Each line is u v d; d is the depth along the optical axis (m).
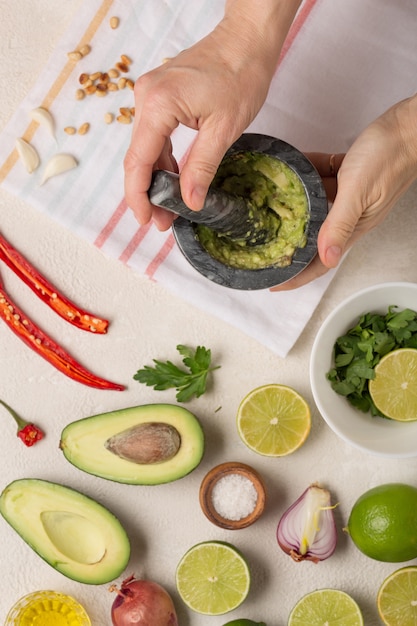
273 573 0.83
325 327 0.77
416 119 0.70
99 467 0.81
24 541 0.82
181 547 0.84
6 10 0.83
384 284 0.77
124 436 0.80
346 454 0.83
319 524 0.81
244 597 0.81
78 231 0.82
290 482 0.83
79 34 0.82
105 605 0.84
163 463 0.81
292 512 0.81
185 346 0.83
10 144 0.83
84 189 0.83
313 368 0.77
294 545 0.81
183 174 0.65
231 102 0.66
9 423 0.84
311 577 0.83
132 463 0.81
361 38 0.81
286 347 0.81
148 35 0.82
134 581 0.82
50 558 0.82
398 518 0.77
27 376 0.84
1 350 0.84
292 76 0.81
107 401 0.84
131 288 0.84
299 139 0.82
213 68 0.66
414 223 0.83
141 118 0.66
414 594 0.81
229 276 0.72
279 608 0.83
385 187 0.70
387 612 0.81
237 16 0.67
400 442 0.79
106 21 0.82
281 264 0.72
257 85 0.67
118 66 0.82
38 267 0.84
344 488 0.83
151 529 0.84
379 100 0.81
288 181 0.71
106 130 0.83
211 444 0.84
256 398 0.81
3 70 0.84
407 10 0.80
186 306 0.84
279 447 0.81
